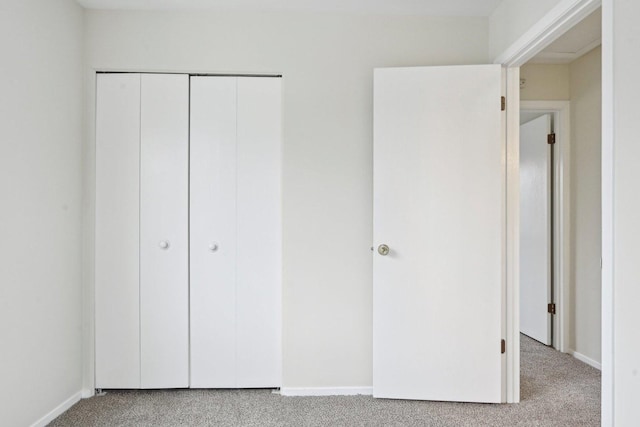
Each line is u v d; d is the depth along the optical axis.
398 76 2.29
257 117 2.41
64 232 2.18
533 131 3.57
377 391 2.30
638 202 1.32
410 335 2.29
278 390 2.42
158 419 2.07
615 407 1.40
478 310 2.26
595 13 2.38
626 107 1.36
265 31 2.38
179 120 2.38
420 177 2.29
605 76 1.43
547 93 3.21
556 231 3.30
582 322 3.04
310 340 2.38
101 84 2.37
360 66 2.40
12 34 1.80
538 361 2.99
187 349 2.39
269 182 2.41
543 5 1.86
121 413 2.13
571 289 3.19
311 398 2.33
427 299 2.28
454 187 2.27
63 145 2.16
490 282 2.26
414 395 2.29
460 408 2.21
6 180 1.77
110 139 2.36
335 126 2.40
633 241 1.34
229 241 2.40
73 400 2.24
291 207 2.38
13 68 1.81
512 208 2.31
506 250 2.32
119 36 2.34
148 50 2.35
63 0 2.15
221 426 2.00
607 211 1.43
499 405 2.26
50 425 2.01
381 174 2.31
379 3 2.29
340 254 2.40
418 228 2.29
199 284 2.39
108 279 2.36
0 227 1.74
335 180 2.40
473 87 2.26
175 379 2.39
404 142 2.29
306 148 2.39
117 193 2.36
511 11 2.17
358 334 2.40
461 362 2.27
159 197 2.38
